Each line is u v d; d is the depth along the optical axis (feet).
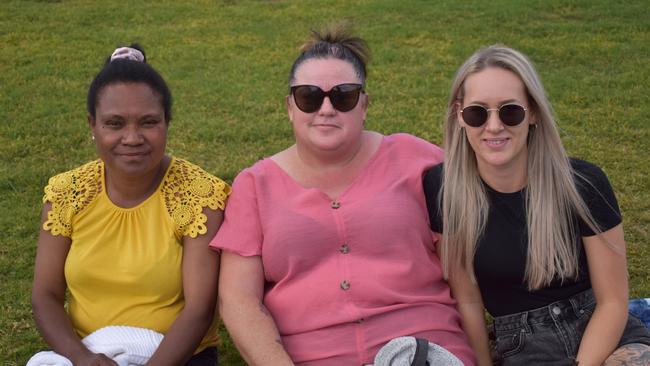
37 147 24.52
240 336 10.80
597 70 32.32
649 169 22.24
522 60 10.78
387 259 11.25
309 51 11.57
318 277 11.12
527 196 11.03
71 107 28.27
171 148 24.50
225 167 22.88
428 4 42.98
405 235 11.25
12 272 17.21
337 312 11.03
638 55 33.81
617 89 29.73
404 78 31.65
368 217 11.18
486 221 11.16
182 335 10.89
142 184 11.24
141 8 44.04
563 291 11.21
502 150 10.72
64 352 10.81
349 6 43.60
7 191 21.38
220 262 11.59
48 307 11.34
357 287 11.04
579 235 11.05
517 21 39.34
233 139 25.36
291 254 11.11
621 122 26.30
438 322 11.19
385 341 10.91
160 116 11.00
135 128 10.80
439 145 24.73
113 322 11.23
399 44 36.32
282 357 10.57
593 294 11.35
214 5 45.06
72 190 11.39
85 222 11.27
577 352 10.94
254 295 11.14
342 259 11.19
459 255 11.45
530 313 11.27
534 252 10.89
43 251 11.45
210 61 34.50
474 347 11.69
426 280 11.45
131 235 11.23
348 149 11.57
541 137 10.95
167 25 40.78
